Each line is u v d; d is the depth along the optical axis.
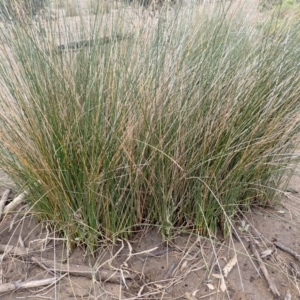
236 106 1.16
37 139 1.09
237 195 1.25
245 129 1.18
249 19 1.42
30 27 1.18
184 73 1.18
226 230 1.25
